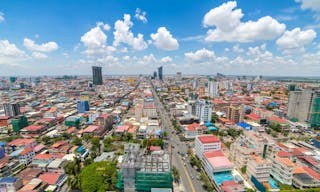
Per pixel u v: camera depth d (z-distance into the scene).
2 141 191.50
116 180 115.19
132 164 110.88
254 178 116.69
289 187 113.44
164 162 115.12
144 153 133.50
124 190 108.19
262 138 151.00
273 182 117.50
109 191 109.38
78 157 151.75
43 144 192.12
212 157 131.12
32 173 126.31
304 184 111.69
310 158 148.75
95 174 114.44
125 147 156.12
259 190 111.62
